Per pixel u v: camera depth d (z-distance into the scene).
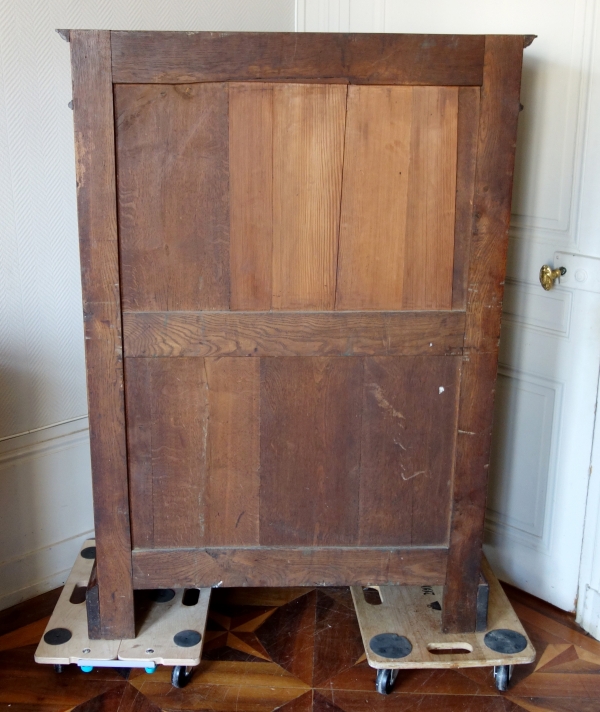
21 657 1.89
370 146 1.53
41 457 2.02
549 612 2.08
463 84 1.51
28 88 1.81
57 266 1.95
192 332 1.61
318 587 2.16
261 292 1.60
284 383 1.65
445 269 1.61
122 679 1.83
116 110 1.49
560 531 2.04
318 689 1.81
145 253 1.57
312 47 1.48
